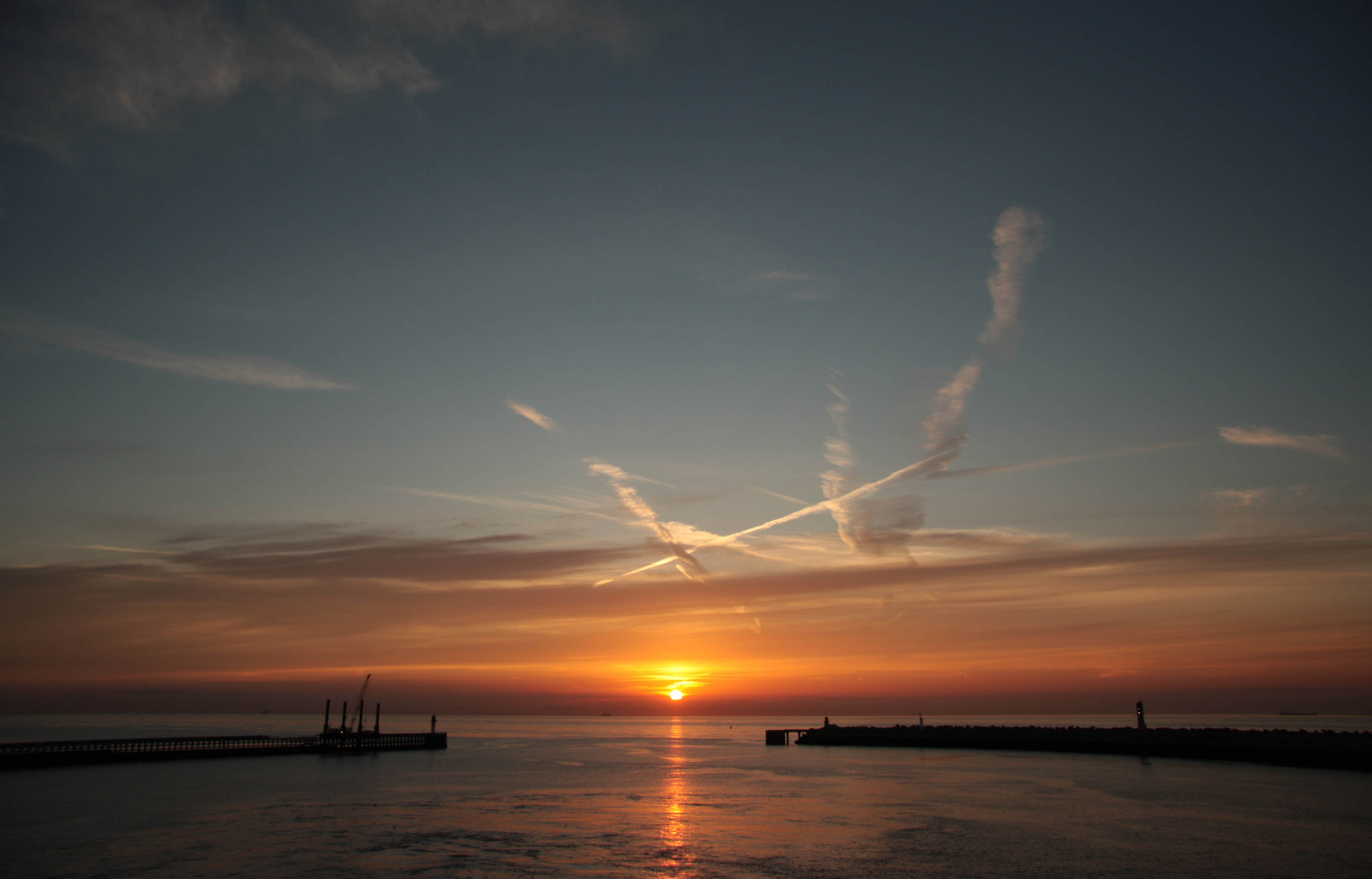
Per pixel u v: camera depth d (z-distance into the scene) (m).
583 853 35.78
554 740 163.88
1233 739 84.06
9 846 35.91
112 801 50.16
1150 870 32.28
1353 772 67.69
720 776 72.94
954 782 65.06
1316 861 33.53
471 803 51.62
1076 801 52.16
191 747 85.06
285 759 86.31
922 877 31.66
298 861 33.41
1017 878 31.30
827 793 58.56
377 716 103.69
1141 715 95.38
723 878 31.42
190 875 30.98
